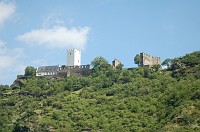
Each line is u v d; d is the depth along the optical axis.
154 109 171.88
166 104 170.88
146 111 174.50
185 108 155.25
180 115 152.12
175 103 166.00
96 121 176.25
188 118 147.88
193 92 166.00
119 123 168.62
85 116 183.00
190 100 161.38
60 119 183.50
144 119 166.00
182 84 184.50
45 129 174.88
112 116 178.25
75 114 186.50
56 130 173.00
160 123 156.12
